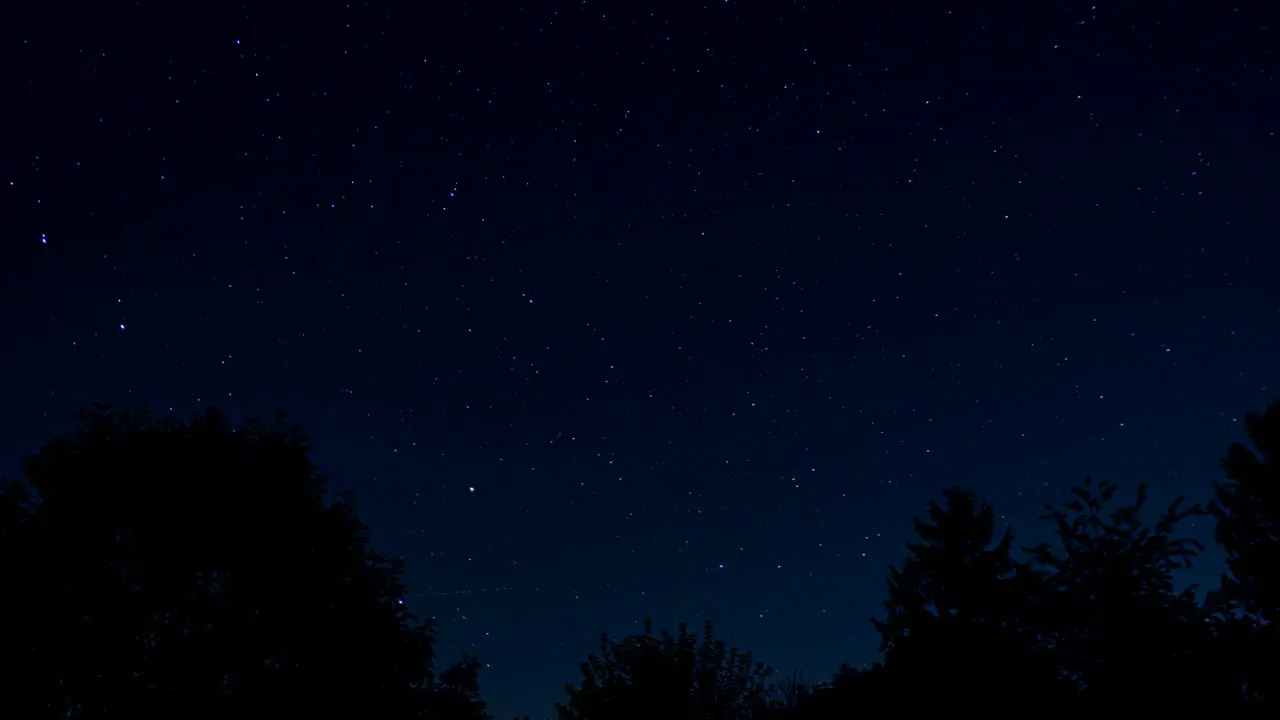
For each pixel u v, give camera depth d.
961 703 7.51
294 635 9.67
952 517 8.35
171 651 9.22
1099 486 8.38
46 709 8.65
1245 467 7.82
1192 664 7.32
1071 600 8.08
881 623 8.32
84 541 9.34
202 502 9.73
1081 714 7.37
